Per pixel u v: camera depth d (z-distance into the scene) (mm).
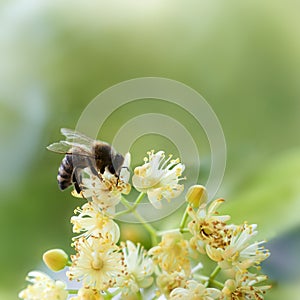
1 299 338
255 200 318
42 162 362
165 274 294
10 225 348
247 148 370
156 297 297
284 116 387
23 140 367
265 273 311
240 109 389
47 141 369
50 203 352
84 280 290
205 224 292
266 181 324
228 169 335
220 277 304
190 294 289
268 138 382
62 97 381
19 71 382
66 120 376
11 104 375
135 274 295
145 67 390
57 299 292
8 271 341
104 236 292
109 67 387
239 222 317
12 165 362
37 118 374
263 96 391
